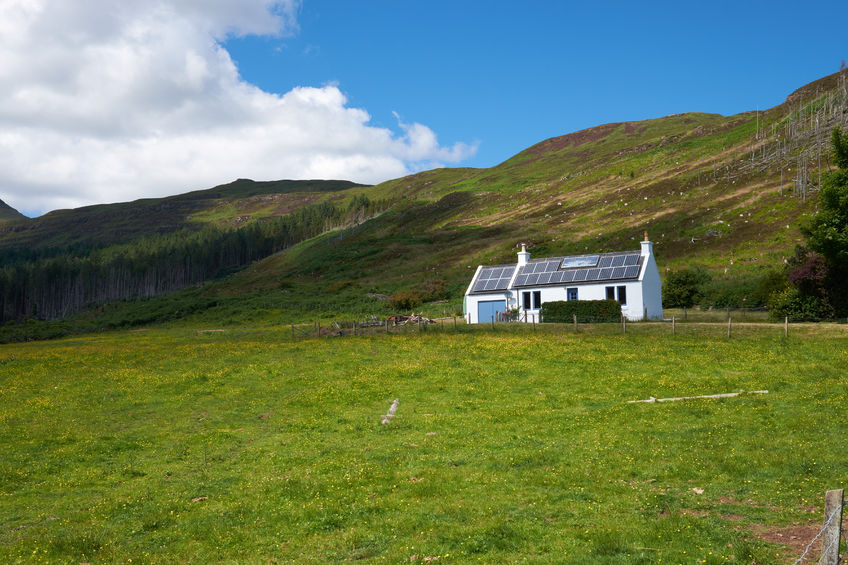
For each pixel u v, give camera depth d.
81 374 41.12
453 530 12.59
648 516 12.74
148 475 18.95
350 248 169.88
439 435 21.89
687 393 26.20
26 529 14.38
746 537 11.27
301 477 17.56
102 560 12.17
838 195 44.28
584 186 184.00
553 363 35.91
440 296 100.12
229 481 17.83
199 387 34.28
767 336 40.09
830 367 29.08
